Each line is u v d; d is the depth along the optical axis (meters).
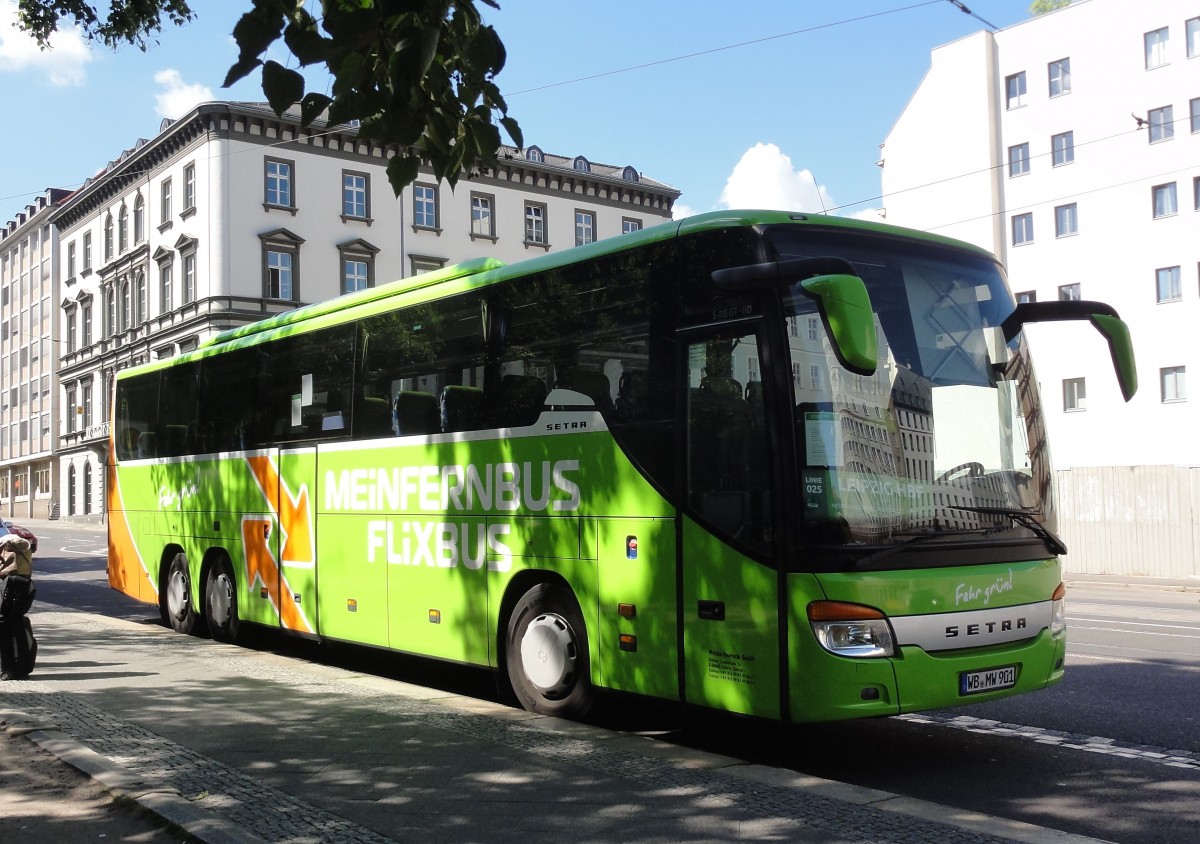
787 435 6.80
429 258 56.03
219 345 13.52
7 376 85.50
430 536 9.73
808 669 6.59
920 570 6.82
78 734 7.71
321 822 5.70
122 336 60.88
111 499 16.06
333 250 52.94
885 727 8.53
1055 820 6.09
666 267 7.74
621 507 7.88
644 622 7.65
